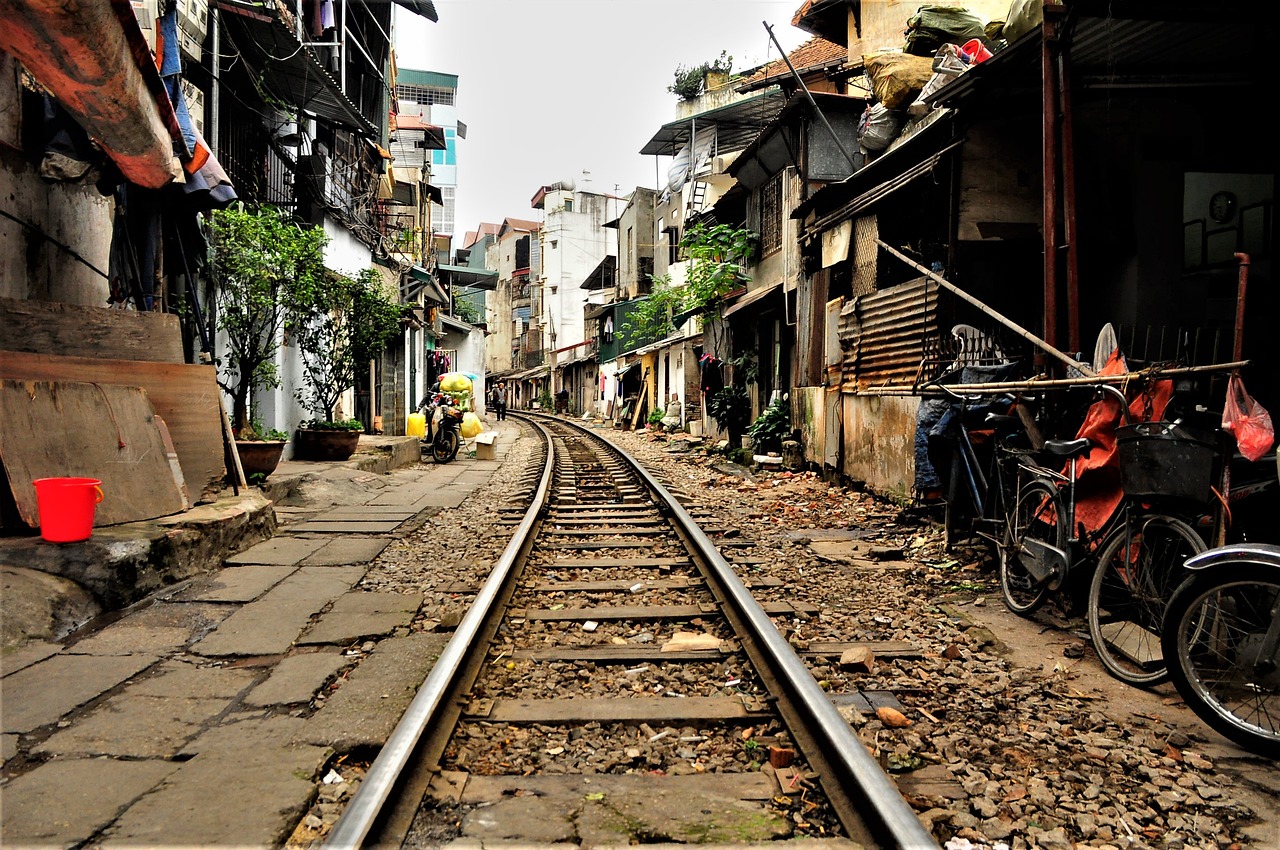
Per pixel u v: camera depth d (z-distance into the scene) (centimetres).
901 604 561
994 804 285
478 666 410
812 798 287
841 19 1878
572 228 5569
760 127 2550
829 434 1232
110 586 509
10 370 590
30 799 275
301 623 498
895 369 989
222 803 273
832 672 423
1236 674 353
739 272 1955
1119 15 589
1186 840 265
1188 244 756
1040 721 362
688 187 2723
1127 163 768
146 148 645
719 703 372
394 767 275
